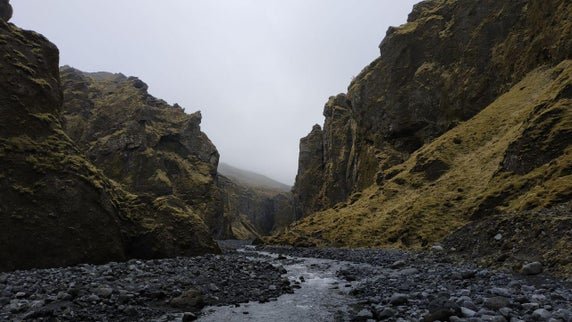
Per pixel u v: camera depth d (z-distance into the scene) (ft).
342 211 206.28
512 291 44.24
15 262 65.82
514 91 187.93
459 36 248.32
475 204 117.60
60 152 83.15
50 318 36.68
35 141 80.64
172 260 84.02
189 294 47.11
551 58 176.45
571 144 101.55
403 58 278.67
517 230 68.54
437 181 161.89
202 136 474.90
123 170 360.48
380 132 281.33
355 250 128.98
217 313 43.52
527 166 110.11
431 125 244.83
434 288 50.49
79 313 39.06
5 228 66.64
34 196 72.79
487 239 73.92
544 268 53.83
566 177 83.51
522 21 213.05
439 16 273.75
